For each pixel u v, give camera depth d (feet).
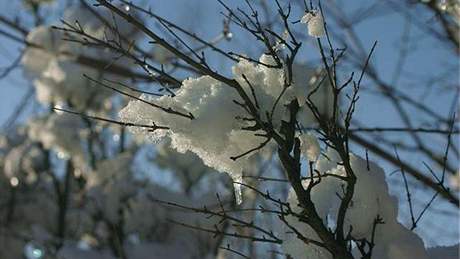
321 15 11.50
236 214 25.07
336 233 11.05
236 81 10.77
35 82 35.14
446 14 23.57
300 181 10.89
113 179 40.37
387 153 23.45
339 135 11.08
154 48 20.30
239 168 11.30
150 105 11.23
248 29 11.35
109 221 39.50
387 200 12.88
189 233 38.86
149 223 39.60
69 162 42.70
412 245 12.91
